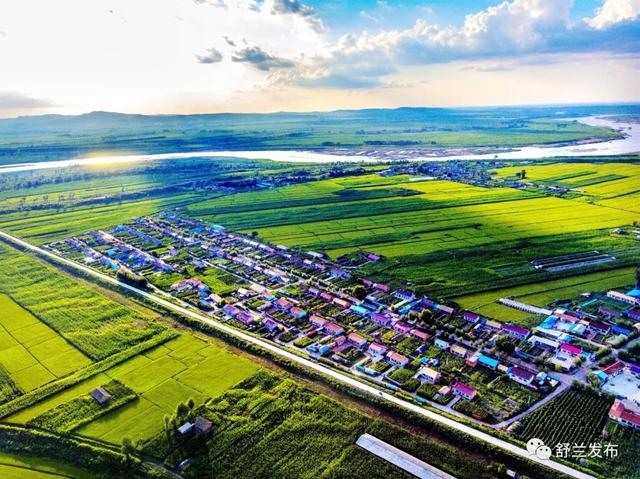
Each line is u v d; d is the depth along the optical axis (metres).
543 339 101.38
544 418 78.06
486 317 113.69
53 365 99.75
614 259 144.00
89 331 113.75
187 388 89.44
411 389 87.19
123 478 69.81
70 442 76.62
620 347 98.50
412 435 75.06
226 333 108.94
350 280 140.12
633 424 74.94
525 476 66.56
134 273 152.00
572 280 131.50
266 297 129.75
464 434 74.12
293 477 68.50
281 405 83.50
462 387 85.19
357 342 103.56
